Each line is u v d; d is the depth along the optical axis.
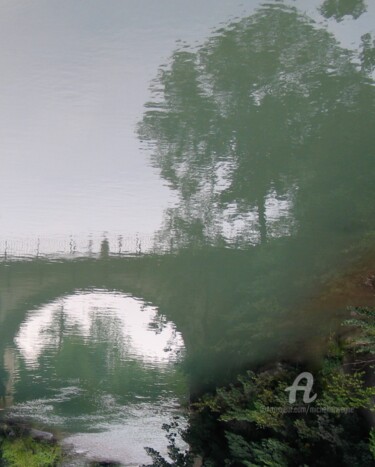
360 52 12.13
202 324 12.78
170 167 14.08
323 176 11.21
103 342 15.12
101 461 14.80
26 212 15.19
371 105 11.75
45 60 14.38
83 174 14.97
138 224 14.59
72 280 15.18
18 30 14.21
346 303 8.40
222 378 10.95
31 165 14.98
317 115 12.16
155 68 13.94
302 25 12.60
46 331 15.60
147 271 14.34
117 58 14.11
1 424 15.52
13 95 14.59
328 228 10.27
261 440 8.48
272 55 12.74
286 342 9.38
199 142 13.61
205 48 13.38
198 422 10.58
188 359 12.74
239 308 11.33
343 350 7.91
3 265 15.36
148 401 14.37
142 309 14.46
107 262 14.80
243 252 12.59
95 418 15.34
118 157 14.64
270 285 10.70
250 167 12.80
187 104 13.66
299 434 7.76
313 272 9.75
